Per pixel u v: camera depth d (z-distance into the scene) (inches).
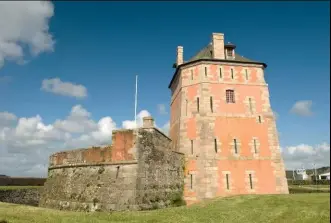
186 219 647.1
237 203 811.4
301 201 783.1
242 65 1279.5
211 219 649.0
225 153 1145.4
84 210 856.9
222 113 1198.3
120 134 879.7
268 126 1212.5
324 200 781.9
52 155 1179.9
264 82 1274.6
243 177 1124.5
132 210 768.9
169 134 1521.9
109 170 868.6
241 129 1189.1
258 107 1234.0
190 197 1093.8
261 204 781.9
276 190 1126.4
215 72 1250.0
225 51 1321.4
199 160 1131.3
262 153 1169.4
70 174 1000.9
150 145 893.8
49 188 1119.0
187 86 1267.2
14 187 1581.0
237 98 1230.9
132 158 831.1
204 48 1427.2
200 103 1206.3
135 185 796.0
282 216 655.8
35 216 631.2
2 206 748.0
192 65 1279.5
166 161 989.2
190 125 1202.0
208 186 1087.0
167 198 947.3
